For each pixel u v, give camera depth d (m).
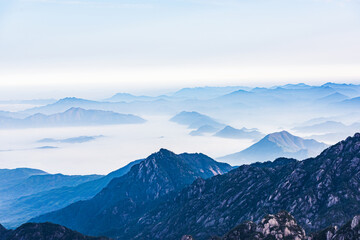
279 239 130.62
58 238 184.62
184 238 155.62
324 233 128.75
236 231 145.62
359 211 178.62
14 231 188.50
